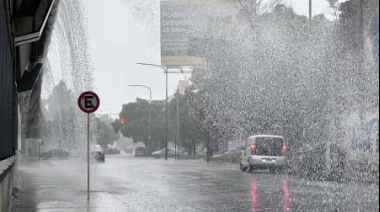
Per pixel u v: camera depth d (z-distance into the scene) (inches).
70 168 1459.2
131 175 1125.1
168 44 1867.6
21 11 657.6
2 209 377.1
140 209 519.8
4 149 396.5
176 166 1635.1
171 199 616.1
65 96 2746.1
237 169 1401.3
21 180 945.5
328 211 491.5
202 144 3154.5
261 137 1192.2
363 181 838.5
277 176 1052.5
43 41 1013.2
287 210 506.3
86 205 545.3
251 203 571.5
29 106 1792.6
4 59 375.9
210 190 738.8
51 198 615.8
